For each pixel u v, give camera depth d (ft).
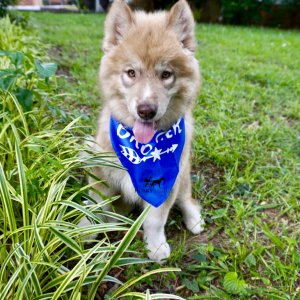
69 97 3.62
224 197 2.61
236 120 3.58
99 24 9.39
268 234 2.23
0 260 1.60
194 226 2.36
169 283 1.96
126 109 2.07
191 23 2.10
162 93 1.95
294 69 5.62
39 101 2.66
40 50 4.61
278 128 3.54
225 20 12.66
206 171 2.92
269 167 2.94
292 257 2.09
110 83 2.07
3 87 2.18
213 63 5.51
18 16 6.37
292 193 2.67
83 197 2.23
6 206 1.59
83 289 1.82
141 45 1.94
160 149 2.09
